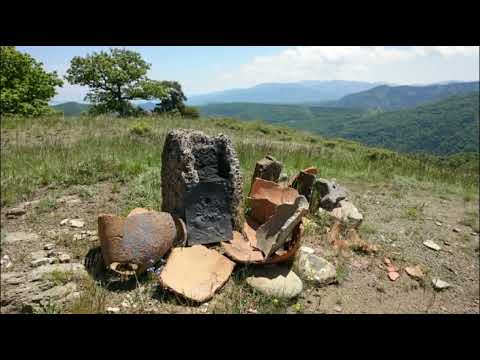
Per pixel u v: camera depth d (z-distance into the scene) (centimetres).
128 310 343
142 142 1034
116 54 2906
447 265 537
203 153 458
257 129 2072
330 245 520
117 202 575
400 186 909
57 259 413
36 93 2186
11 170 692
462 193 924
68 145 955
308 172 612
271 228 457
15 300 351
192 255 402
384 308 413
